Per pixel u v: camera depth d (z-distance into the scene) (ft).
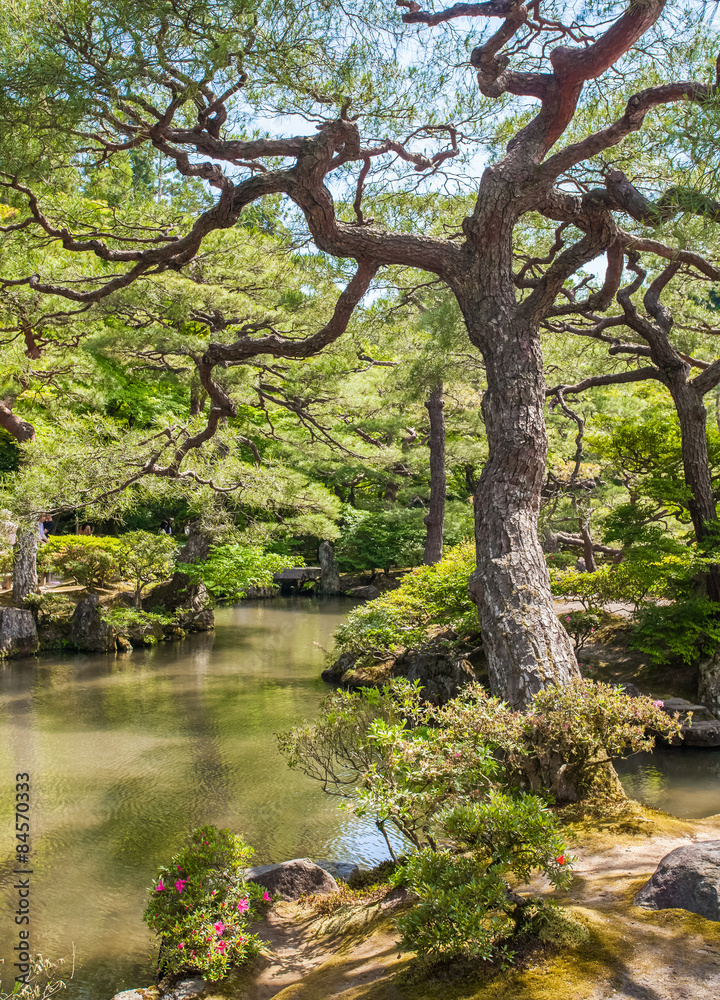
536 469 19.67
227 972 13.60
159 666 50.34
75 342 49.01
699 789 26.99
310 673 48.14
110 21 15.21
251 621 72.69
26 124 16.38
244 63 17.52
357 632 42.45
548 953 10.05
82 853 22.29
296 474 59.47
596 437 43.50
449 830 11.28
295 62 17.75
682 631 36.99
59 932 17.70
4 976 15.70
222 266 47.21
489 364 20.53
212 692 42.78
